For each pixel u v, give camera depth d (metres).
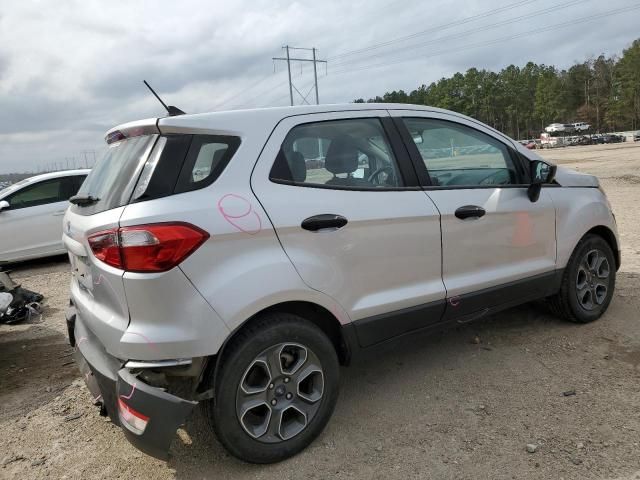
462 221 3.38
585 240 4.20
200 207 2.46
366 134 3.17
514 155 3.86
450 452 2.75
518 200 3.71
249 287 2.52
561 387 3.32
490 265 3.58
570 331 4.18
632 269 5.82
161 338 2.38
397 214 3.06
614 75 97.25
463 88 114.62
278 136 2.81
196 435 3.08
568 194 4.11
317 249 2.77
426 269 3.23
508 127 116.75
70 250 3.06
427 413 3.14
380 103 3.33
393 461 2.72
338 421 3.13
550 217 3.91
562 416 3.00
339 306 2.88
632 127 92.94
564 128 94.31
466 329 4.38
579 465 2.57
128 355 2.43
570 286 4.11
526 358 3.76
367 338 3.03
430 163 3.39
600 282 4.34
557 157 37.09
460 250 3.38
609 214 4.38
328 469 2.69
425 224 3.19
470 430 2.93
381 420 3.11
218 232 2.46
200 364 2.46
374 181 3.11
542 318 4.49
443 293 3.30
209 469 2.76
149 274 2.35
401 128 3.33
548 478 2.50
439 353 3.96
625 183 15.28
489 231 3.52
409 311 3.16
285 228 2.65
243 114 2.78
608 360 3.64
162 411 2.35
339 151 3.02
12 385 4.06
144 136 2.73
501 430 2.91
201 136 2.62
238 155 2.67
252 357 2.58
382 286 3.06
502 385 3.41
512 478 2.52
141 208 2.40
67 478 2.78
